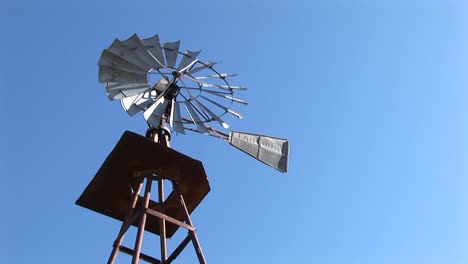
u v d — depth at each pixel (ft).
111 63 60.34
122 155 57.52
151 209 58.39
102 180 59.47
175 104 63.16
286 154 67.26
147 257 56.59
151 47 62.39
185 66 63.16
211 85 65.00
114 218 63.26
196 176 60.44
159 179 58.85
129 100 59.41
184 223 56.13
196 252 53.98
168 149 57.52
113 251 52.90
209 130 63.62
